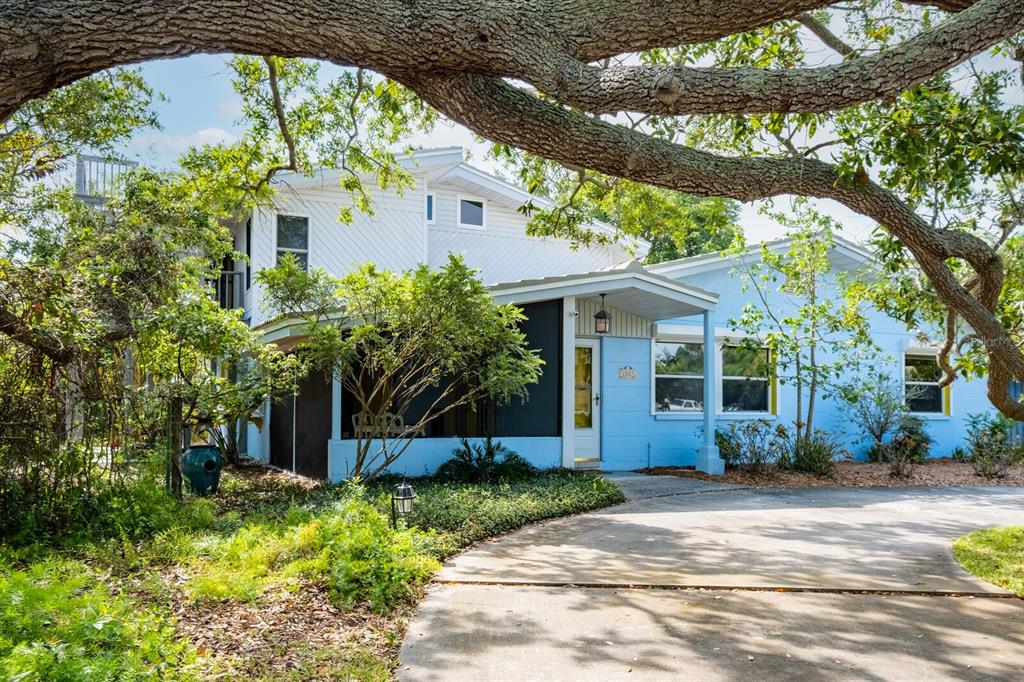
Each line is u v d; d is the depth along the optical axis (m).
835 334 15.71
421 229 15.40
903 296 9.29
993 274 5.38
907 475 13.09
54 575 4.90
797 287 13.97
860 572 5.88
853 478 12.88
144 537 6.77
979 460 14.02
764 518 8.55
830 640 4.32
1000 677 3.78
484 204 17.09
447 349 8.87
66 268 8.59
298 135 9.92
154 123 10.46
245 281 15.13
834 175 4.07
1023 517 8.77
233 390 9.20
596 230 16.72
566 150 3.34
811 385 13.87
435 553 6.27
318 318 9.18
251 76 9.44
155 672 3.34
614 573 5.79
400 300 8.79
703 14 3.10
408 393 9.64
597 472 12.52
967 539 7.24
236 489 10.76
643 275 12.35
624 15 3.08
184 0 2.51
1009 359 5.32
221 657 3.85
